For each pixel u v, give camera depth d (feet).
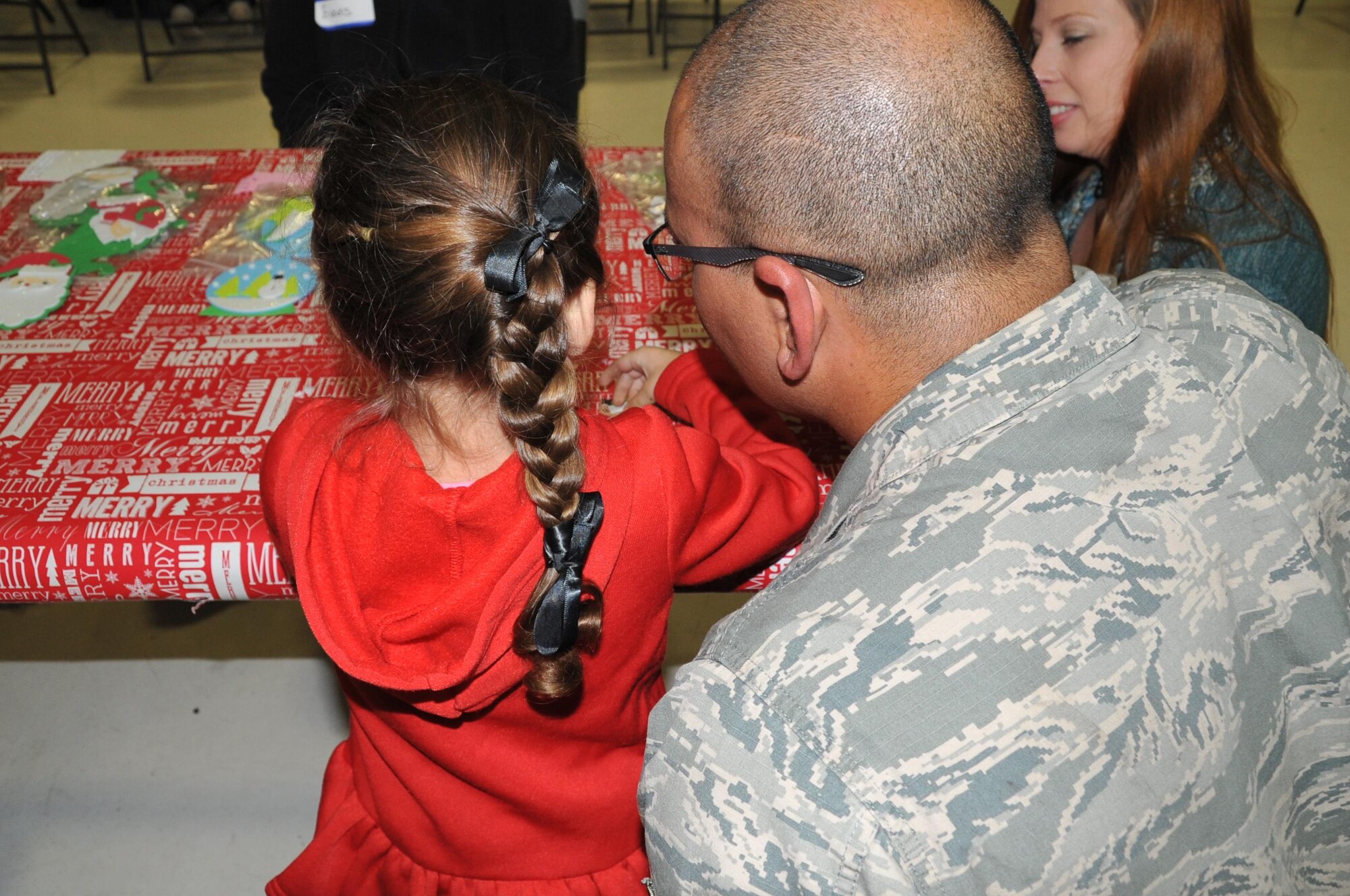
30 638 5.86
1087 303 2.10
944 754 1.69
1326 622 2.02
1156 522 1.92
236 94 12.46
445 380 2.26
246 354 3.64
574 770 2.68
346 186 2.15
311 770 5.24
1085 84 4.08
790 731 1.72
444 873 2.86
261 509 2.94
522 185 2.14
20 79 12.69
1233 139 3.93
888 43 2.00
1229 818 1.84
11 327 3.75
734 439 3.17
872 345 2.18
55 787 5.12
